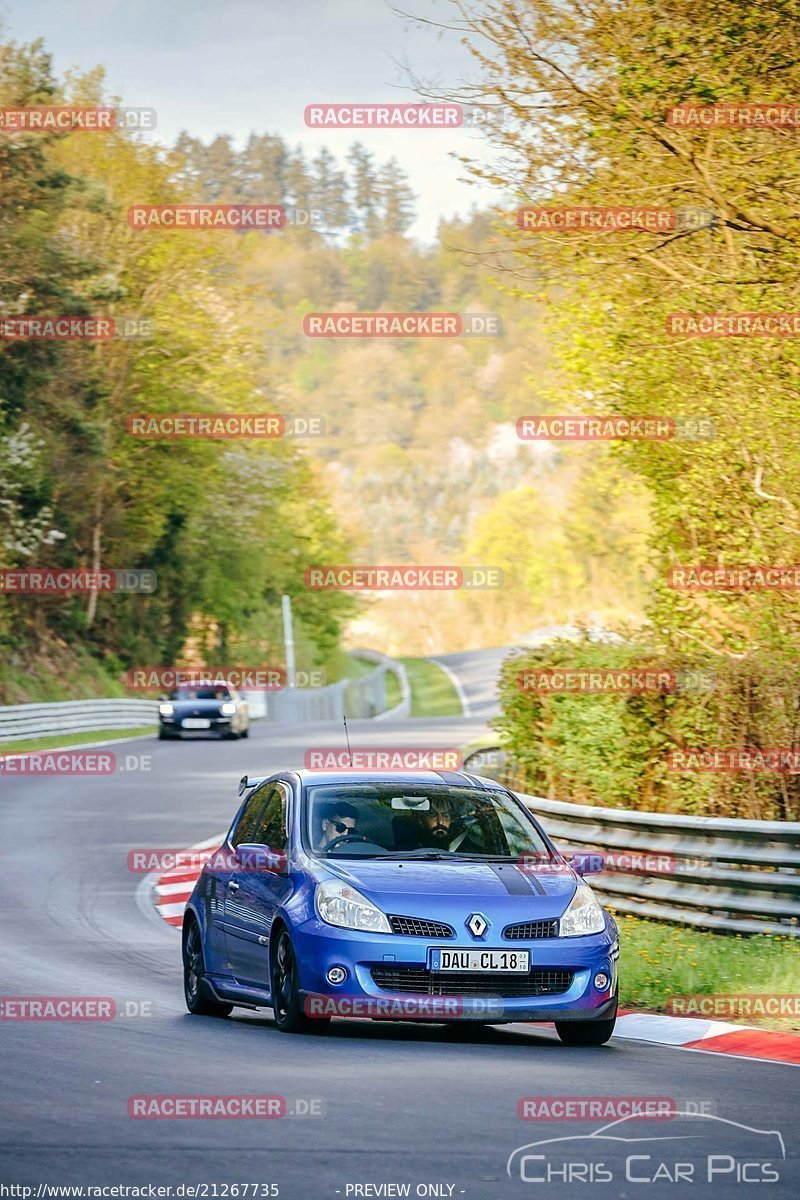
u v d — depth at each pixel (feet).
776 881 93.97
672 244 130.21
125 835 163.32
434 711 571.69
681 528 143.02
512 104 126.31
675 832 103.19
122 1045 65.41
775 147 122.01
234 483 470.80
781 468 127.03
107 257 398.21
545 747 132.77
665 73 119.44
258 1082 56.44
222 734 318.45
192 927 79.97
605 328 131.64
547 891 69.72
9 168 346.95
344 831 73.00
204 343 423.64
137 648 453.99
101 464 379.76
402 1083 56.65
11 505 338.54
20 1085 55.83
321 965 66.80
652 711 118.73
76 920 111.75
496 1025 75.77
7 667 372.58
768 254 126.21
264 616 544.21
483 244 133.80
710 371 126.62
